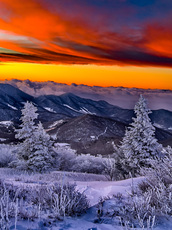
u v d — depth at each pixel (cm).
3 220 270
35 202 411
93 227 316
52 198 400
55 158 2633
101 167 3225
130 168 2133
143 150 2152
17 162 2364
